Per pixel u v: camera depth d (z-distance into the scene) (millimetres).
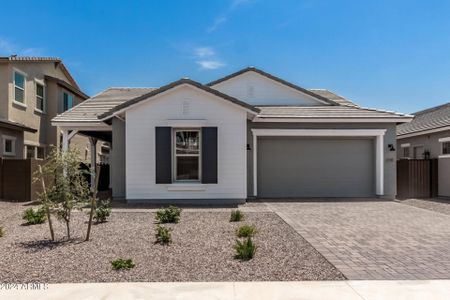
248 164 15469
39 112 22047
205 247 7453
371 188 16047
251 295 5070
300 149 16000
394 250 7266
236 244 7324
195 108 13820
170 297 5012
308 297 5004
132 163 13836
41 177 8031
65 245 7578
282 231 9000
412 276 5805
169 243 7742
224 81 17875
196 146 14016
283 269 6125
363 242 7902
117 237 8289
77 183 8039
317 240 8078
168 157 13688
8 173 15086
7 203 14227
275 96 17906
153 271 6020
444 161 16969
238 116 13898
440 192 17203
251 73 17906
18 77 19812
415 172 17266
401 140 22297
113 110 13766
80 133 18375
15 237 8312
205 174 13688
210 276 5809
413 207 13273
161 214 10180
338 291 5203
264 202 14469
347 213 11773
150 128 13844
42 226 9625
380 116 15328
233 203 13867
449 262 6504
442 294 5109
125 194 14617
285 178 15938
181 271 6023
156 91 13609
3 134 18047
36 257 6738
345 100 19719
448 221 10414
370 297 5008
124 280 5641
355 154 16078
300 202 14500
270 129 15461
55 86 23391
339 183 16016
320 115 15500
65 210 7965
